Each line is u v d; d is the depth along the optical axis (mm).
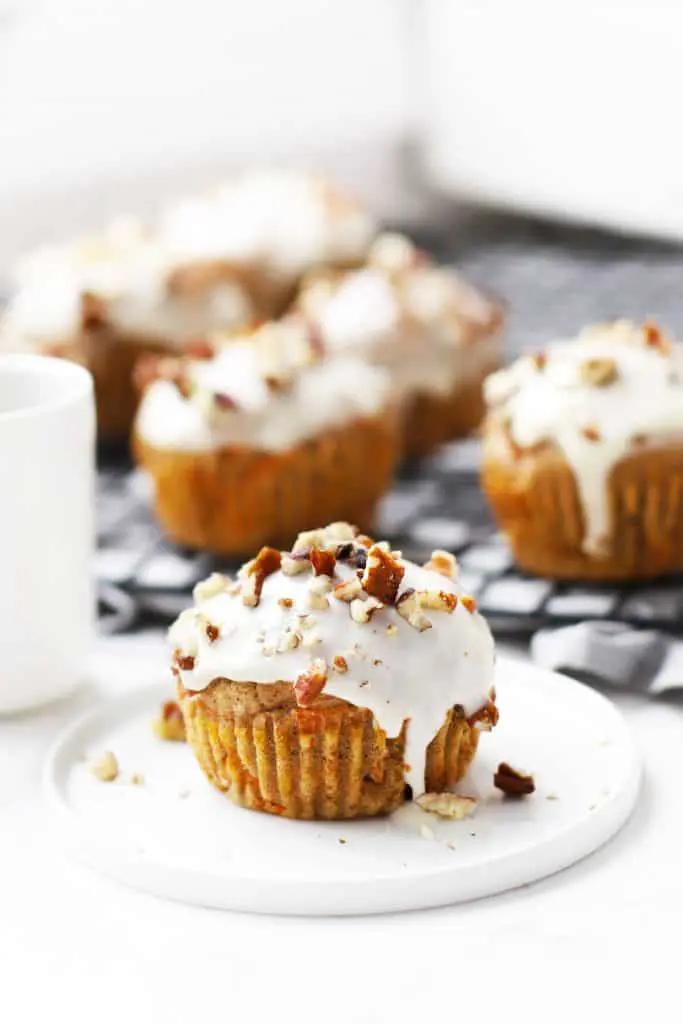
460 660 664
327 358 869
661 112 1302
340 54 1533
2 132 1371
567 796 669
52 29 1395
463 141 1492
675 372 811
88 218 1395
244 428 841
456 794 666
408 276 1004
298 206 1173
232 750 667
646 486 796
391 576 666
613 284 1215
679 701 730
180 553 856
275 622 664
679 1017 599
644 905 632
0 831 673
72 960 622
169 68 1452
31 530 723
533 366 827
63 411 725
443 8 1469
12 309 1005
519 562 821
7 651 728
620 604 786
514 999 605
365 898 631
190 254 1082
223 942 625
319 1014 603
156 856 651
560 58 1372
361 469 854
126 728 711
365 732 659
